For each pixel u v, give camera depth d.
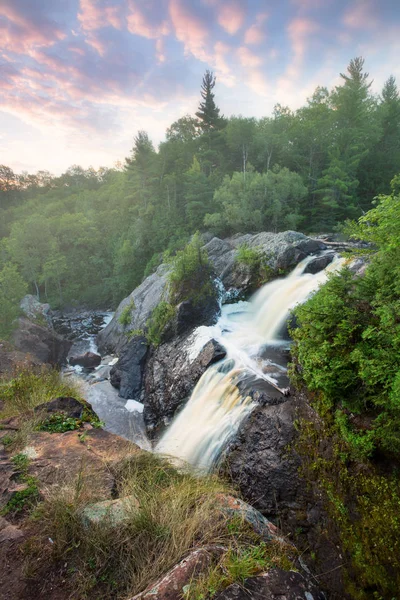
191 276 16.48
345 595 4.61
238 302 17.48
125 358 15.93
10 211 73.62
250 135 40.09
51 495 3.36
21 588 2.54
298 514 6.20
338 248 17.48
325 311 6.01
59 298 40.06
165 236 38.84
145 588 2.44
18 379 6.99
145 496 3.27
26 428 4.83
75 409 5.70
